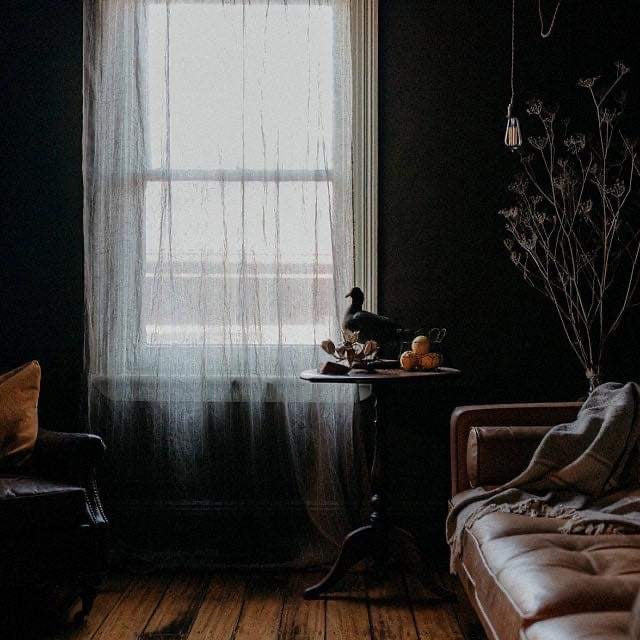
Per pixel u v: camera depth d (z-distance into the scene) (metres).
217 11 3.64
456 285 3.72
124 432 3.65
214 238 3.64
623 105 3.70
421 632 2.80
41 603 3.09
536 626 1.71
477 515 2.53
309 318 3.63
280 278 3.62
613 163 3.70
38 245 3.76
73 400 3.75
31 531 2.77
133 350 3.65
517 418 2.98
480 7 3.71
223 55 3.64
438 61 3.71
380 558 3.19
